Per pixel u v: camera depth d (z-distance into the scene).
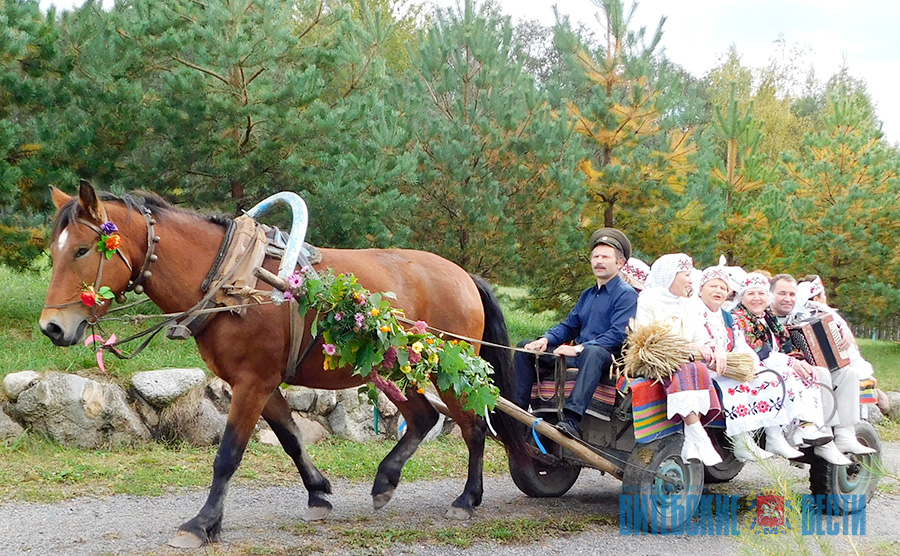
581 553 4.55
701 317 5.13
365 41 9.53
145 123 8.09
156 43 7.96
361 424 7.17
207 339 4.38
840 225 14.04
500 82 9.70
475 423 5.25
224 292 4.34
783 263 11.70
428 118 9.48
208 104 8.05
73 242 4.08
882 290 13.89
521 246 10.03
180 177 8.66
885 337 20.20
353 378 4.93
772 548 3.18
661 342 4.82
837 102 15.42
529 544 4.66
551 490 5.81
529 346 5.38
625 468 4.98
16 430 6.05
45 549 4.19
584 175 9.91
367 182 8.40
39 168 7.81
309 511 4.97
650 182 10.02
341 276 4.31
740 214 11.60
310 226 8.55
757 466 7.20
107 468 5.73
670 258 5.21
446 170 9.21
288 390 7.04
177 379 6.66
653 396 4.89
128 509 4.96
